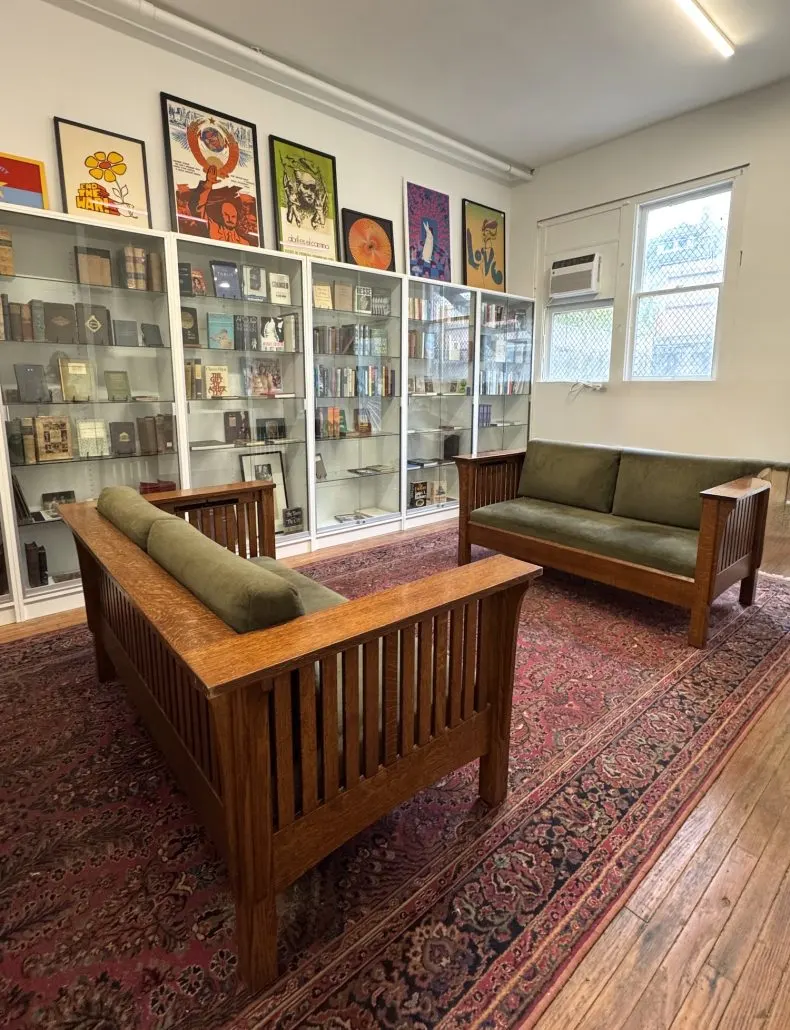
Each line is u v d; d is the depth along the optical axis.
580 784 1.74
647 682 2.33
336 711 1.21
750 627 2.84
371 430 4.60
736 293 4.20
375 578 3.50
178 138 3.48
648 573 2.79
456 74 3.76
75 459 3.18
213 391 3.70
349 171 4.36
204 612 1.22
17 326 2.91
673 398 4.61
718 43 3.36
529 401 5.59
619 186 4.75
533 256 5.45
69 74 3.08
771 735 1.97
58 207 3.11
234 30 3.29
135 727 2.00
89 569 2.18
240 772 1.04
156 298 3.39
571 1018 1.09
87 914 1.30
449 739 1.48
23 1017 1.09
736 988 1.15
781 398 4.06
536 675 2.38
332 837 1.25
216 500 2.60
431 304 4.76
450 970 1.18
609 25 3.23
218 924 1.28
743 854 1.48
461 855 1.47
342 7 3.07
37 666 2.44
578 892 1.37
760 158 3.98
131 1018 1.09
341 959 1.21
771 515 4.02
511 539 3.45
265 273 3.82
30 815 1.60
